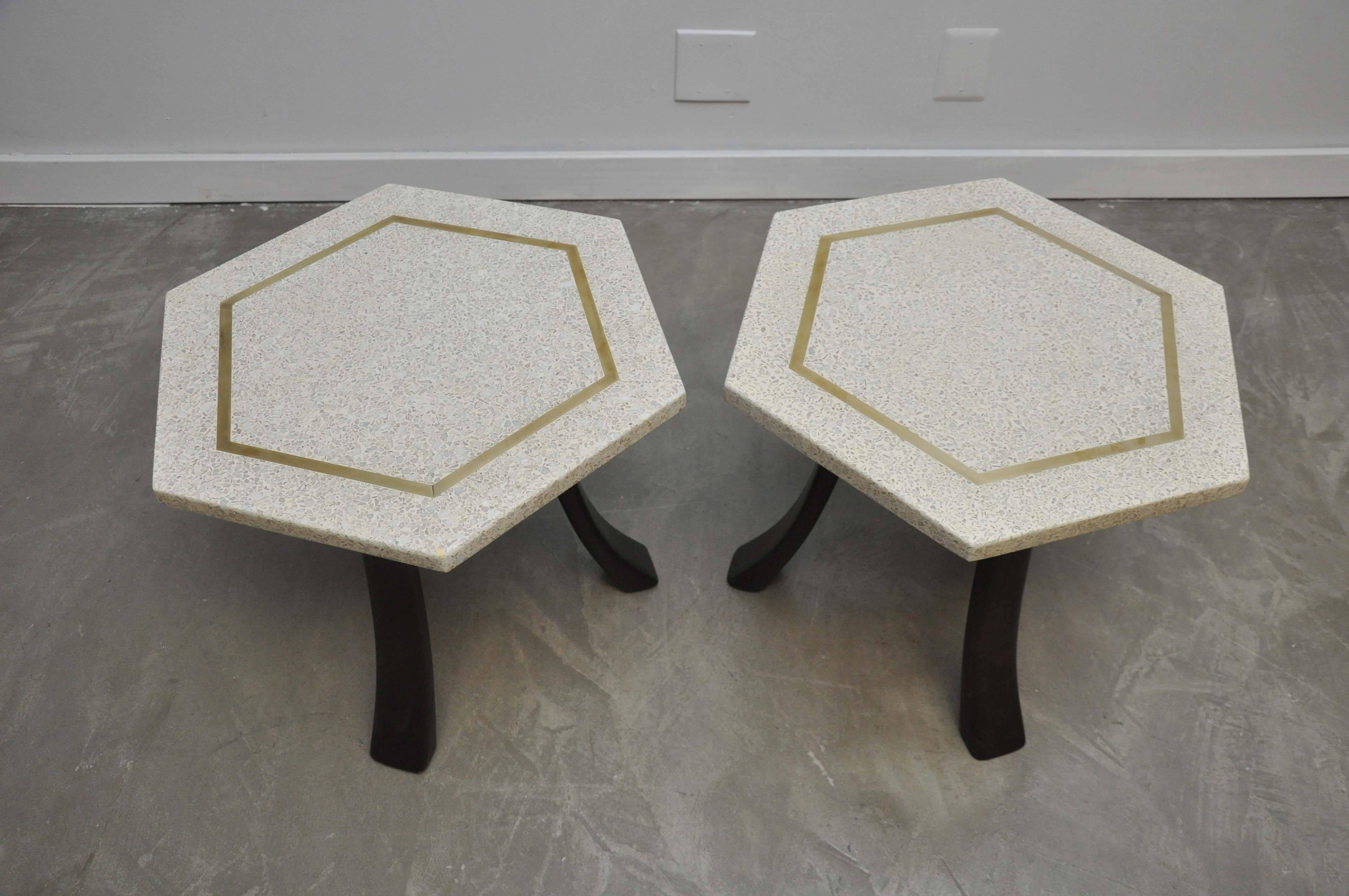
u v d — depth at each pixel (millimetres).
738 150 2486
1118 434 1219
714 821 1367
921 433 1222
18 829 1347
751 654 1573
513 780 1414
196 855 1327
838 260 1518
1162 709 1495
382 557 1152
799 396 1272
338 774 1422
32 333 2133
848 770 1427
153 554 1715
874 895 1291
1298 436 1906
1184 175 2520
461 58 2275
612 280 1482
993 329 1379
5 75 2260
